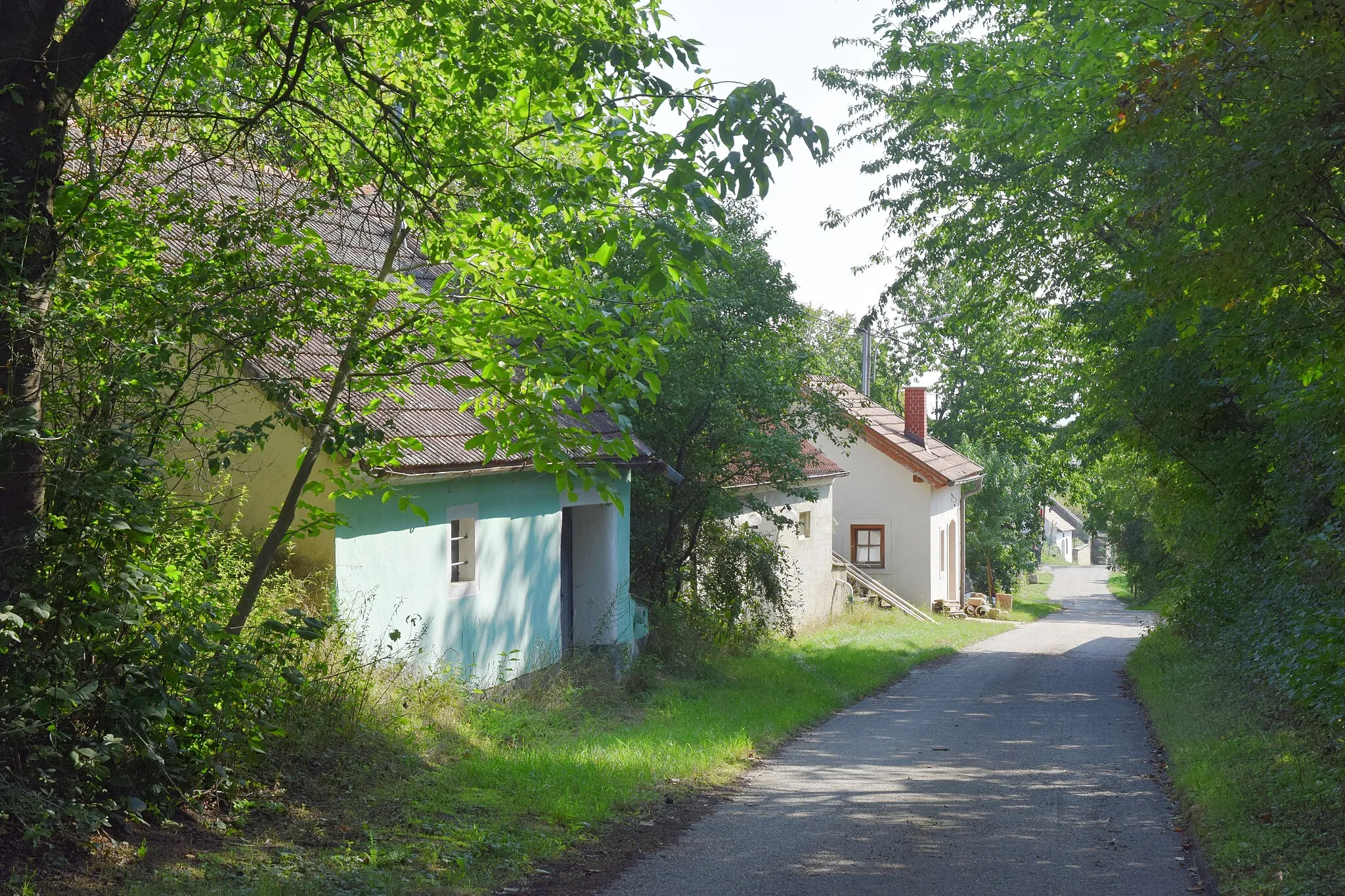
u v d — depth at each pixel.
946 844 7.04
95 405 5.86
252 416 9.17
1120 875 6.34
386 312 7.41
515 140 7.55
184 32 7.04
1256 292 6.95
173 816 6.02
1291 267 6.82
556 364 6.86
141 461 5.49
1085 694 16.08
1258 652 11.57
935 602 34.94
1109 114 9.22
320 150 7.57
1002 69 11.18
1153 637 22.38
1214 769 8.49
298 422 6.75
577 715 11.60
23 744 5.42
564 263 7.46
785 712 12.95
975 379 48.38
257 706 6.75
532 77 6.96
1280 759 8.13
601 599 14.30
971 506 43.88
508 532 12.07
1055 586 64.19
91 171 6.39
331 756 7.57
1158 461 17.42
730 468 18.25
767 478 19.27
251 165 7.74
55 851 5.08
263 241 6.91
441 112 7.49
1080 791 8.88
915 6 16.59
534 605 12.62
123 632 5.85
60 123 5.75
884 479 34.19
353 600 9.38
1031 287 17.48
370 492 7.64
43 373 5.71
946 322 20.69
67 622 5.45
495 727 9.91
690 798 8.41
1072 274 15.88
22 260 5.37
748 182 5.73
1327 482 11.73
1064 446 21.84
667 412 15.77
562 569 14.28
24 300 5.46
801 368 16.59
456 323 7.03
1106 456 26.61
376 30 7.42
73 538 5.39
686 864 6.48
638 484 16.19
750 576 18.08
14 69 5.54
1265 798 7.32
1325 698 7.72
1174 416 16.22
